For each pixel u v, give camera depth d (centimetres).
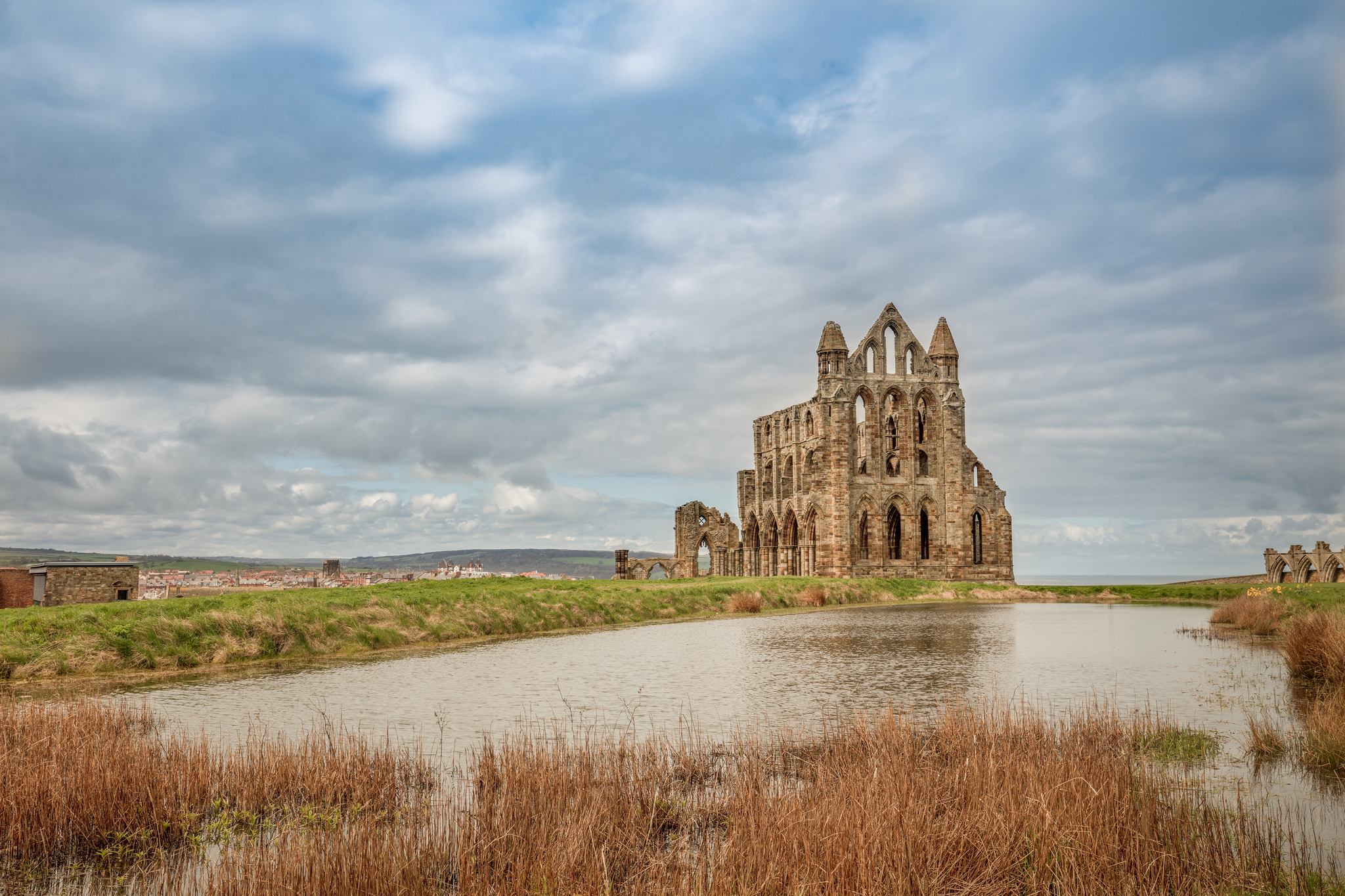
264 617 3888
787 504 11225
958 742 1703
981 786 1381
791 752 1847
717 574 12812
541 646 4300
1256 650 3766
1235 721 2186
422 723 2314
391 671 3375
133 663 3356
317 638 3988
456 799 1560
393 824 1362
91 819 1378
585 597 5866
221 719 2356
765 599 7300
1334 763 1684
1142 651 3838
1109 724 1927
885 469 10956
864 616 6350
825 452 10094
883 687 2902
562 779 1489
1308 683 2744
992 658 3666
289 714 2441
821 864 1085
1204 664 3338
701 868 1142
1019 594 8756
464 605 4991
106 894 1196
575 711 2484
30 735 1766
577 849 1177
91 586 6306
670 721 2327
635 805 1456
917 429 10856
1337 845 1261
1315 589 5397
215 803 1502
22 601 6212
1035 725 1812
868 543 10331
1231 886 1101
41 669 3161
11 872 1273
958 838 1178
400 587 5803
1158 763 1720
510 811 1352
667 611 6247
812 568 10431
